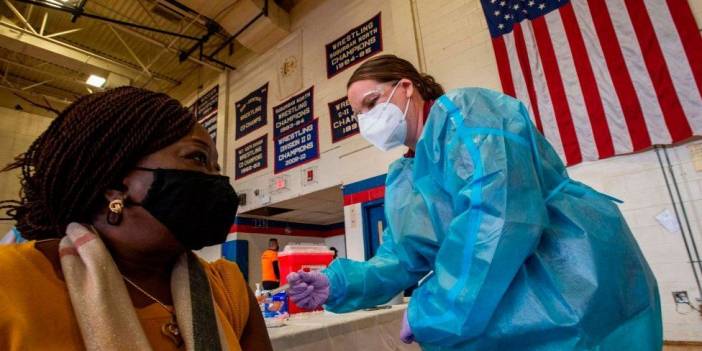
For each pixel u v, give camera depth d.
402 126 1.10
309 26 5.16
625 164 2.47
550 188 0.77
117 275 0.47
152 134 0.53
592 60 2.65
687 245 2.22
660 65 2.38
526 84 2.90
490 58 3.26
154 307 0.51
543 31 2.91
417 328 0.73
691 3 2.38
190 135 0.58
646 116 2.39
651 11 2.48
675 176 2.30
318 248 1.51
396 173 1.08
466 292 0.64
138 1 5.10
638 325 0.65
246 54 6.13
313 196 4.83
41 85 6.67
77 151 0.51
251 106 5.79
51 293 0.43
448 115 0.80
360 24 4.55
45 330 0.40
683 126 2.25
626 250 0.69
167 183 0.51
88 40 5.93
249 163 5.59
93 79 5.95
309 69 5.04
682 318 2.19
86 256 0.46
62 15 5.31
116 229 0.52
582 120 2.62
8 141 6.21
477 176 0.68
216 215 0.56
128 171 0.52
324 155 4.60
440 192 0.85
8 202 0.59
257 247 5.74
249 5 4.97
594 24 2.69
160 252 0.54
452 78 3.45
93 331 0.40
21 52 5.15
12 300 0.39
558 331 0.62
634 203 2.41
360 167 4.19
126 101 0.55
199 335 0.49
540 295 0.65
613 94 2.53
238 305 0.64
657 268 2.30
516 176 0.67
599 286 0.63
